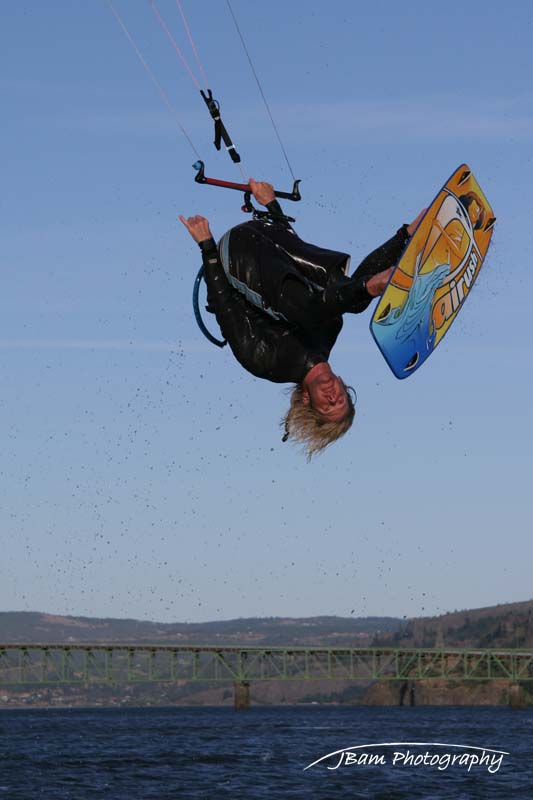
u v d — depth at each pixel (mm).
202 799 46406
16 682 155875
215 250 9977
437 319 9258
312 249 9680
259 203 10336
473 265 9703
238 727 126000
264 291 9586
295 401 9469
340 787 50781
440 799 45969
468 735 99688
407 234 9750
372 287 9086
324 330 9773
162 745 86812
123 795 48188
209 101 10312
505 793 48031
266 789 50219
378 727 122312
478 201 9875
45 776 57344
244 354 9703
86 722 157125
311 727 124125
